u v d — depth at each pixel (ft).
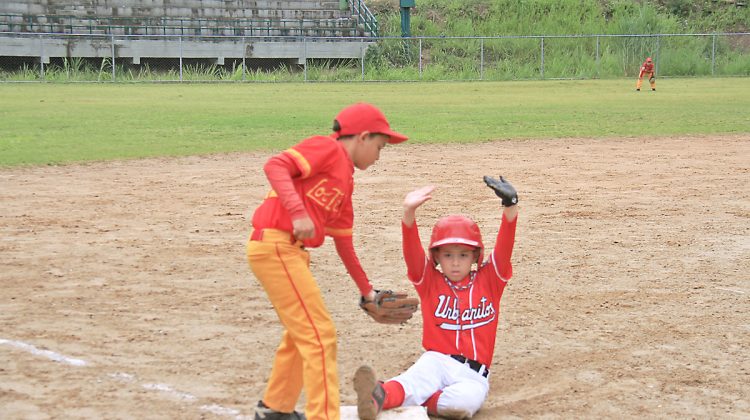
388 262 50.37
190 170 85.46
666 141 113.50
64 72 249.75
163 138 110.93
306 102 175.01
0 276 46.09
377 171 86.22
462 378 28.78
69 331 37.11
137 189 74.28
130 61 267.59
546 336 37.63
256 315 40.04
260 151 99.96
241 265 49.39
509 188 29.04
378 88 228.84
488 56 290.15
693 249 54.24
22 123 125.59
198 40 268.00
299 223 23.66
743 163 92.48
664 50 292.81
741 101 182.09
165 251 52.47
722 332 38.34
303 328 25.00
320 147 24.67
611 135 119.96
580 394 31.14
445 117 144.77
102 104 164.55
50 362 33.27
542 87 234.58
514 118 144.05
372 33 290.97
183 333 37.19
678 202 70.18
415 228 29.40
